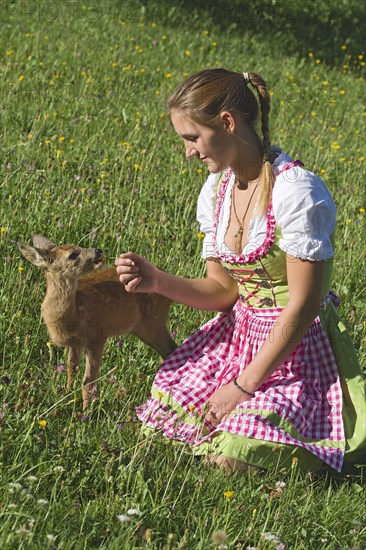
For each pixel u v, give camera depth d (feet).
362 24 57.06
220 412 12.49
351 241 21.83
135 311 15.87
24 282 16.47
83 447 12.03
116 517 10.74
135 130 26.94
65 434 12.28
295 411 12.41
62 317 15.34
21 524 10.25
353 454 12.84
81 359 17.19
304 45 50.39
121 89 32.89
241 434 12.07
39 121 26.43
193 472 11.93
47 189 20.57
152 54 39.93
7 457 11.69
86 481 11.51
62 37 38.96
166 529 10.89
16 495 10.59
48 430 12.32
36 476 11.28
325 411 12.83
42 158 23.36
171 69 38.19
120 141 26.53
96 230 19.24
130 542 10.24
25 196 20.53
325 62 49.21
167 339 16.15
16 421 12.33
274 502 11.65
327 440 12.55
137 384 14.44
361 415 12.82
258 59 45.11
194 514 11.24
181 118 12.33
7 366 14.69
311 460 12.52
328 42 52.60
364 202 25.38
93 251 15.55
